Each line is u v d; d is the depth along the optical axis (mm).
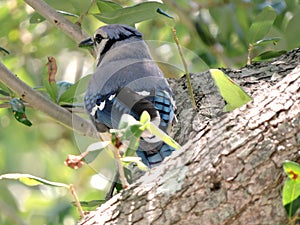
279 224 6941
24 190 13992
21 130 14500
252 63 10445
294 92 7285
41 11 11086
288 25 12352
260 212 6977
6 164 14297
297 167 6648
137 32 10547
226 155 7164
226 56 13734
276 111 7219
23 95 10117
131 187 7746
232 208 7012
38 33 14422
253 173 7027
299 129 7066
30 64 14320
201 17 13766
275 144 7066
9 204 13836
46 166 14234
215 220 7031
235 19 13531
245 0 13453
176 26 13680
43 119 14289
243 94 7742
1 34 13875
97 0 11094
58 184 8102
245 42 13453
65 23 11094
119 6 11094
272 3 13320
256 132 7168
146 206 7438
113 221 7590
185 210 7164
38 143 14484
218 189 7102
